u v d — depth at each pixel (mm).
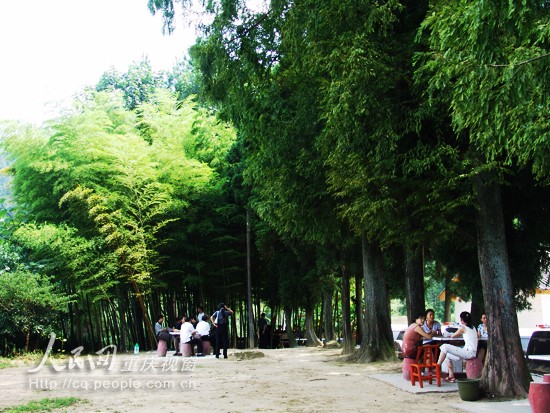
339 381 13258
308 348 27328
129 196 25812
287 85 16062
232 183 28297
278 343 30125
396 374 14164
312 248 25938
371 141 12086
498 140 8180
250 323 28391
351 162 12125
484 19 6824
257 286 31625
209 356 21625
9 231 26172
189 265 27859
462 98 7832
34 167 24391
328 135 12961
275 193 17219
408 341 12859
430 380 11852
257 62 15594
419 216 11891
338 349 25641
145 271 25594
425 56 10852
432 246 17547
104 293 24406
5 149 25453
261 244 27203
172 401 10391
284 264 28312
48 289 22500
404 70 11734
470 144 11070
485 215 11062
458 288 23609
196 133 28953
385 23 11484
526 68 6594
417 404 9742
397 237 12836
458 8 7695
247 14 15289
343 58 11430
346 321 22422
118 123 29891
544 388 8000
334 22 11852
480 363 11898
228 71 15570
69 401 10250
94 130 25859
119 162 25734
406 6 12258
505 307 10719
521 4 6531
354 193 13773
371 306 18484
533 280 17000
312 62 12922
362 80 11094
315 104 14977
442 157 11352
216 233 28672
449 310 26500
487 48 6949
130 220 25219
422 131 12117
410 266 16922
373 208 11633
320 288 27172
